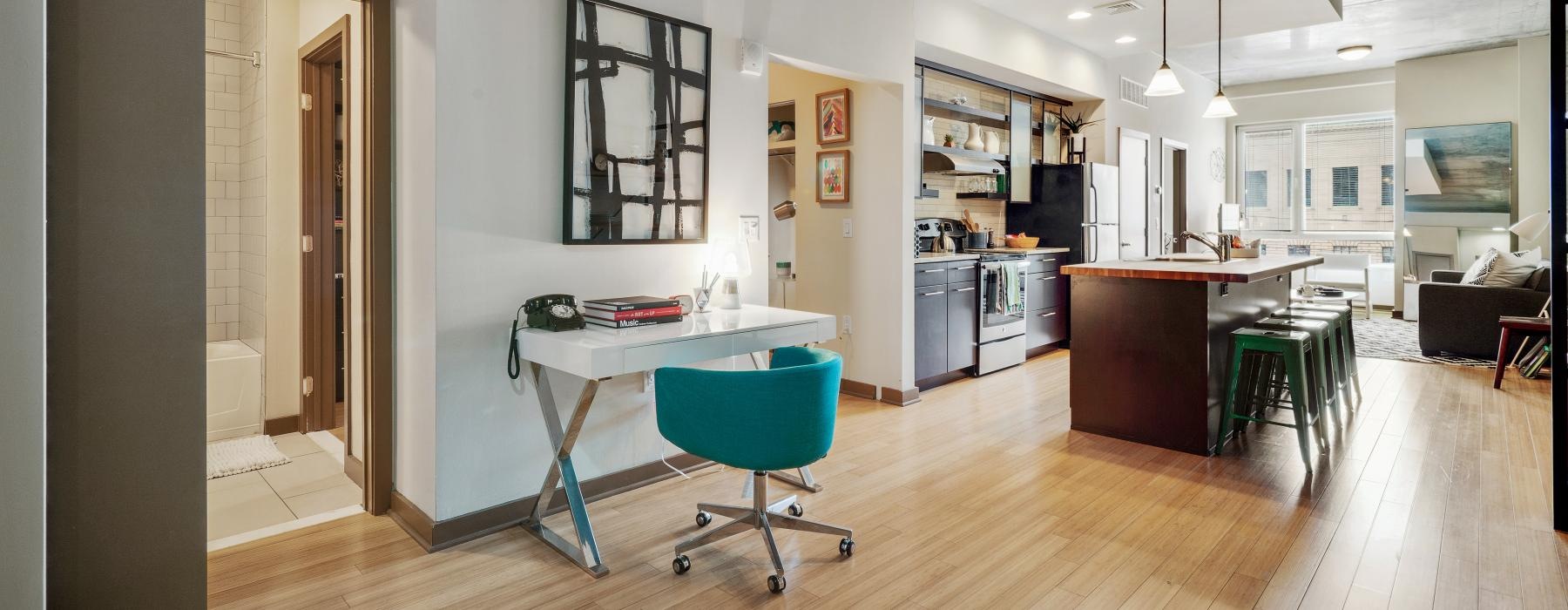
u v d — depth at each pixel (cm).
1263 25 564
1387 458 354
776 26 372
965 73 571
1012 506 300
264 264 395
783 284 531
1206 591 229
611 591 233
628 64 302
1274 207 996
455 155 260
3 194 107
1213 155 959
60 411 143
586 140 290
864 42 427
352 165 309
